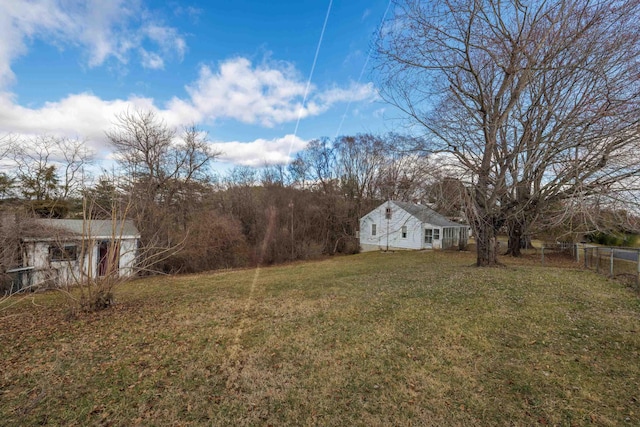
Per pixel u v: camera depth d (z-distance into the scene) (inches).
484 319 205.3
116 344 195.5
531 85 353.4
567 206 305.3
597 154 288.0
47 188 587.2
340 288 342.0
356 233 1122.0
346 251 999.6
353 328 204.1
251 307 279.4
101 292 288.2
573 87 323.3
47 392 136.5
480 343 170.9
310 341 186.7
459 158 386.3
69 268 304.2
